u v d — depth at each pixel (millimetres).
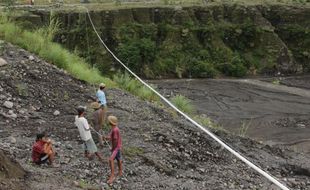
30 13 48125
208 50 59656
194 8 62000
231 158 18094
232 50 60875
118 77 28344
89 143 14125
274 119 33688
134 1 68812
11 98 17969
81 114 14227
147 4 63906
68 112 18297
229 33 61562
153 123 19344
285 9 64500
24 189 10453
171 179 14648
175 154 16812
